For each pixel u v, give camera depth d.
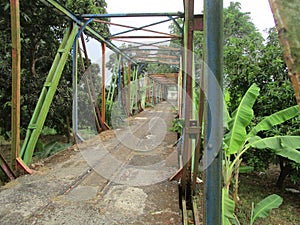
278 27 0.41
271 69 4.32
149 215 2.37
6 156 5.28
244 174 5.15
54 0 3.64
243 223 3.19
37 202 2.57
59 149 4.88
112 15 4.41
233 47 4.85
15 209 2.41
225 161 3.14
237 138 2.74
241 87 4.61
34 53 5.22
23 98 5.00
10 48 4.62
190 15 2.12
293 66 0.39
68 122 5.95
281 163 4.29
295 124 3.75
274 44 4.65
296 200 4.03
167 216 2.36
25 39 4.87
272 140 2.86
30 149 3.60
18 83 3.18
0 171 3.31
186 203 2.71
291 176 4.18
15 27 3.02
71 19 4.27
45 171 3.47
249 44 4.83
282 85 4.07
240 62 4.64
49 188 2.91
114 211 2.43
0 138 6.26
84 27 4.64
